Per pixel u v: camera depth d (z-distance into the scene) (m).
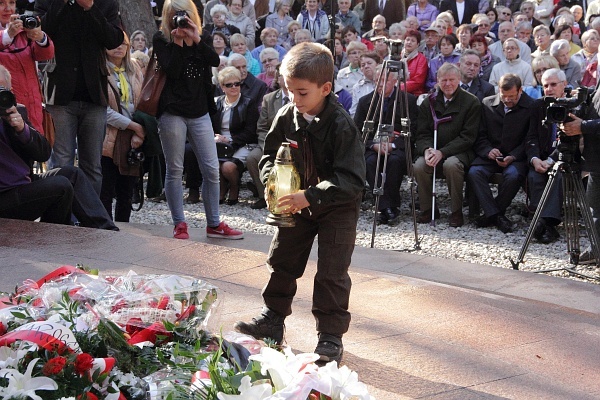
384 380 3.82
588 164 7.39
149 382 2.79
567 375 3.97
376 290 5.20
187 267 5.60
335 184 3.66
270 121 10.57
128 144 8.67
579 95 7.21
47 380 2.55
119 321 3.06
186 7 7.05
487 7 14.36
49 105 7.54
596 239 7.45
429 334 4.46
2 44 7.21
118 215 9.02
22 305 3.19
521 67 11.17
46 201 6.91
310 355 2.70
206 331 3.19
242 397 2.42
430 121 9.85
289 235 3.94
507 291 6.56
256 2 15.00
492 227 9.50
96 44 7.55
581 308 6.14
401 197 10.83
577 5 14.02
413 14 14.10
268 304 4.09
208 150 7.53
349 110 11.09
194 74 7.21
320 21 14.09
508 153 9.48
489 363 4.08
